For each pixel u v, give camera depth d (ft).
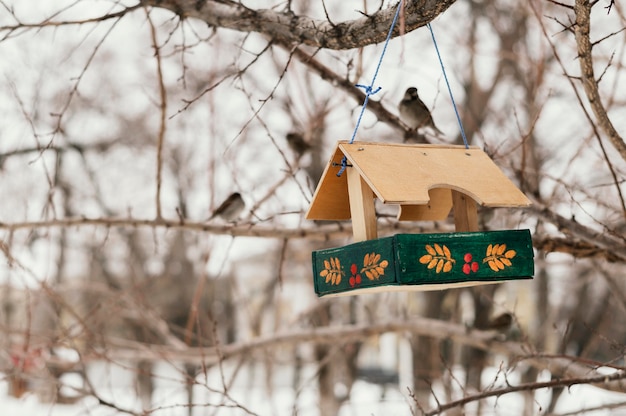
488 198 19.04
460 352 63.72
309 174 51.01
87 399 60.95
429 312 60.64
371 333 39.22
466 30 57.47
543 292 63.31
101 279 68.28
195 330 72.18
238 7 23.31
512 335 41.91
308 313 45.21
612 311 67.26
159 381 86.84
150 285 71.51
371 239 18.74
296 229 30.45
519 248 18.66
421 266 17.81
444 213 23.58
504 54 44.80
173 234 73.67
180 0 23.95
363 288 18.69
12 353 38.60
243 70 22.70
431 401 55.42
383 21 19.99
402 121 31.76
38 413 60.03
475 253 18.30
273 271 66.03
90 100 76.02
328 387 55.06
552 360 32.07
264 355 47.62
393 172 18.97
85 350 36.32
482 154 20.88
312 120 36.83
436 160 19.95
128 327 51.03
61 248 55.06
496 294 61.41
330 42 21.43
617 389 26.43
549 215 27.45
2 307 42.60
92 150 73.41
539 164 40.29
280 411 66.49
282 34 22.56
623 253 26.66
